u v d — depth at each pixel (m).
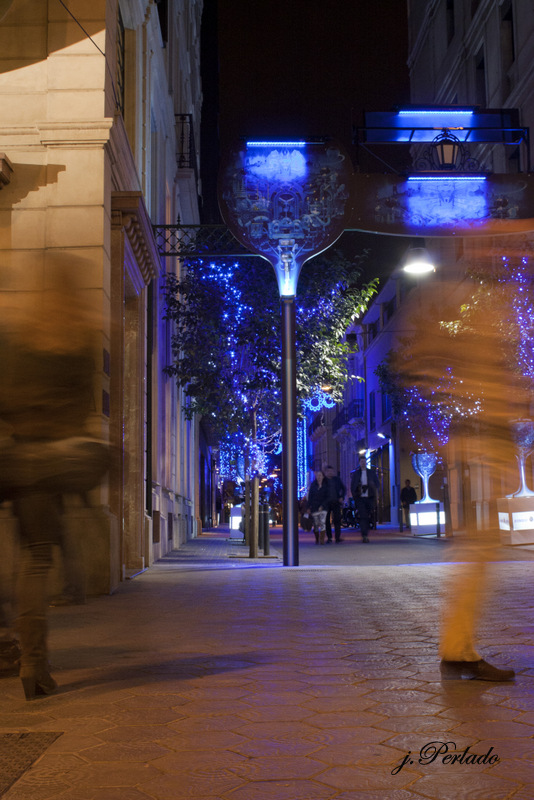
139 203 9.96
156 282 15.03
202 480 35.44
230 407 15.81
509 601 6.81
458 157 15.39
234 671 4.21
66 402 3.78
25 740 3.03
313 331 15.48
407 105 15.09
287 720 3.26
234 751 2.88
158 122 17.22
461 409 4.45
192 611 6.68
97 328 3.90
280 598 7.49
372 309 42.72
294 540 12.02
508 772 2.62
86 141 9.00
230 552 17.16
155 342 14.97
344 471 55.59
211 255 13.43
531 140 22.81
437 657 4.50
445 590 7.93
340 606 6.80
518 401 4.32
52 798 2.43
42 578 3.76
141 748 2.92
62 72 9.12
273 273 15.73
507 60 25.28
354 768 2.68
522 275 16.52
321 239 12.64
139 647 4.97
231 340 15.80
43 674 3.72
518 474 4.22
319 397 16.20
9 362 3.75
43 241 8.92
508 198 13.38
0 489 3.76
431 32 33.91
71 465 3.75
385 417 40.88
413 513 23.61
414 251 15.36
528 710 3.34
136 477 11.70
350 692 3.71
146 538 12.17
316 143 12.77
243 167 12.72
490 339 4.45
